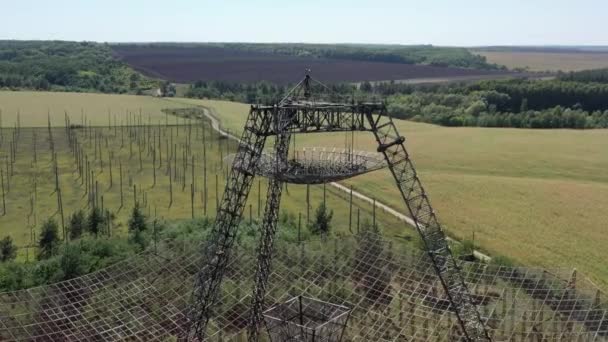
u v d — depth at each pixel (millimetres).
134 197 121688
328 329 51719
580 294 64250
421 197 54844
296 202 118875
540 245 95188
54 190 126875
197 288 53562
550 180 138625
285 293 66375
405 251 72812
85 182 133375
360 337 59406
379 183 133250
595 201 118938
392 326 61219
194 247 71188
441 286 66125
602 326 58000
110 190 128125
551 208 114750
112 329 58375
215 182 136875
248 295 65000
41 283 71062
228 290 65812
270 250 57062
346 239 77062
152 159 157250
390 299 65625
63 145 170750
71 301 60969
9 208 113688
